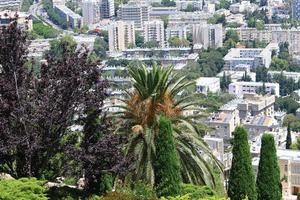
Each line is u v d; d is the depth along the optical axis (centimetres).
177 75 2698
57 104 2264
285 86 14175
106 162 2361
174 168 2295
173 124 2520
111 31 18275
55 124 2289
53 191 2481
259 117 10769
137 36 19100
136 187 2222
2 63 2311
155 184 2308
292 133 10188
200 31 18500
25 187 2095
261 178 2552
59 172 2442
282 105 12562
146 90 2520
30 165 2327
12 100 2253
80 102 2316
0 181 2131
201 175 2534
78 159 2292
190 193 2277
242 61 15950
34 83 2317
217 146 7612
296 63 16375
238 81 14300
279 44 18188
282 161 4834
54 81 2277
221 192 2672
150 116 2494
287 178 4822
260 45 17975
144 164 2433
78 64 2316
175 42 18075
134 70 2542
